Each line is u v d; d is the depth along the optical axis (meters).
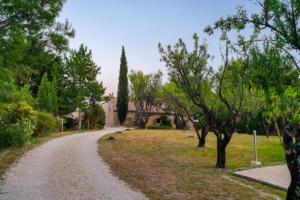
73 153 21.00
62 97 50.47
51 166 16.06
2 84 11.78
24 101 27.62
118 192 11.45
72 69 50.97
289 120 7.79
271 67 6.92
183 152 24.17
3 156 18.64
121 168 16.27
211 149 26.38
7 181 12.50
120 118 69.19
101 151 22.75
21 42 9.73
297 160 7.08
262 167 18.00
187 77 19.31
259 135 45.97
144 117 63.69
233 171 16.59
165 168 16.97
